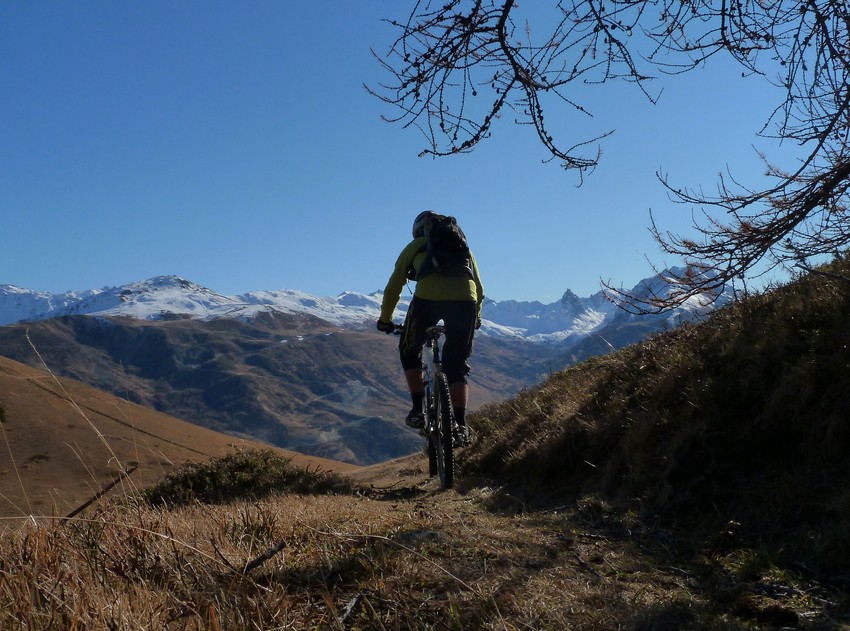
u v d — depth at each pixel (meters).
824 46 3.72
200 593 2.60
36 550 2.94
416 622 2.46
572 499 5.29
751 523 3.78
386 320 6.55
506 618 2.46
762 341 5.04
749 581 3.01
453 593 2.70
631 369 6.39
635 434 5.06
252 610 2.44
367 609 2.55
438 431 6.38
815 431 4.13
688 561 3.39
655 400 5.47
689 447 4.61
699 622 2.46
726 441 4.55
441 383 6.17
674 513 4.16
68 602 2.33
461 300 6.01
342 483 7.46
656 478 4.56
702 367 5.34
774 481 4.05
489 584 2.79
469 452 7.92
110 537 3.28
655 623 2.47
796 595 2.83
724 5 3.58
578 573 3.07
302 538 3.50
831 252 4.45
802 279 5.61
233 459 7.63
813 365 4.39
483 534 3.61
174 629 2.32
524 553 3.31
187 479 7.30
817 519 3.56
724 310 6.08
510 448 7.04
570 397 7.09
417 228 6.30
